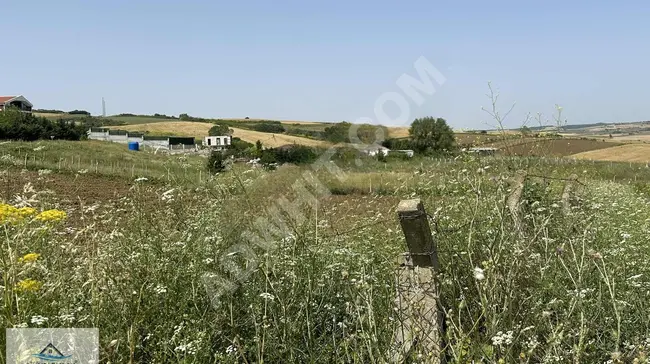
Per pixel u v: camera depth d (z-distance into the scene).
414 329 3.26
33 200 5.19
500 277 3.59
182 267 4.40
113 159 25.97
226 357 3.63
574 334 3.42
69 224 7.14
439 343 3.38
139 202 5.56
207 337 3.84
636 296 4.12
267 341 3.79
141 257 4.40
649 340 3.36
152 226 5.04
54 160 23.02
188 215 5.46
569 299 3.93
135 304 3.94
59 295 4.04
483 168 5.39
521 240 4.15
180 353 3.60
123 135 58.16
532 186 5.94
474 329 3.22
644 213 8.75
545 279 4.00
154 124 67.44
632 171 19.30
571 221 5.26
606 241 5.58
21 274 3.74
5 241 3.70
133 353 3.56
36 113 104.25
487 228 4.70
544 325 3.60
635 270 5.07
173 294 4.13
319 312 4.28
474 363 2.97
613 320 3.79
